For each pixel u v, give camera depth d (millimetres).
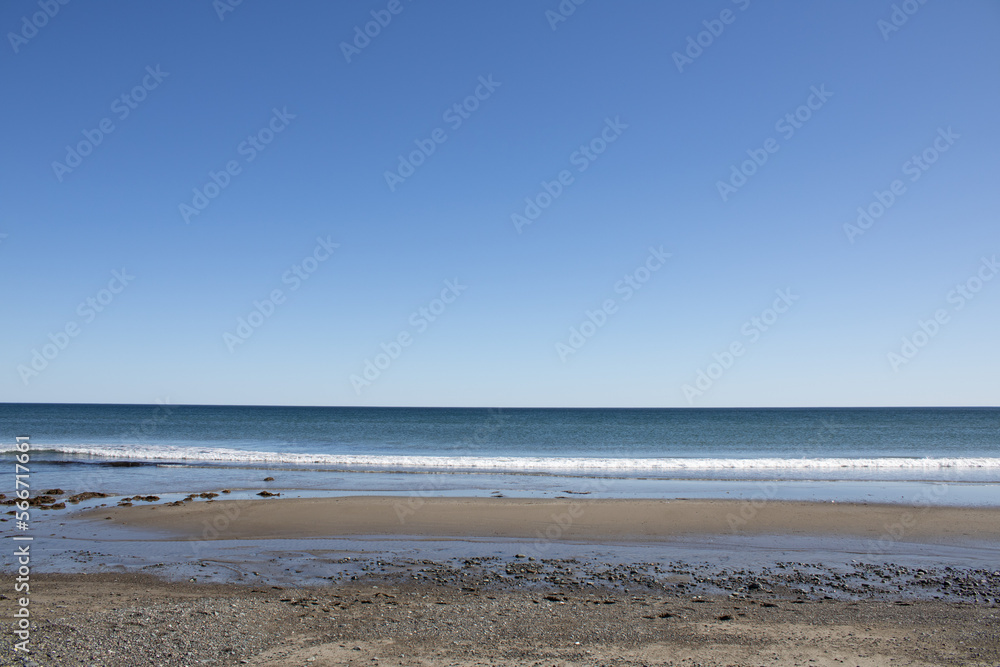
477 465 26188
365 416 98625
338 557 11227
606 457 31812
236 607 8047
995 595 9141
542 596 8992
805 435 50750
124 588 9281
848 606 8508
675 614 8055
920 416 105688
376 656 6438
